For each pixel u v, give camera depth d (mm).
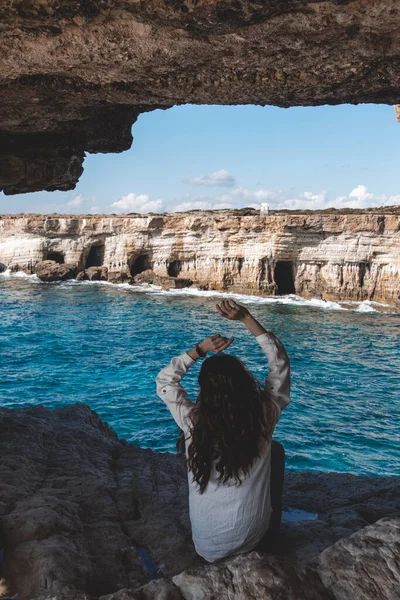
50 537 3779
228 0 3703
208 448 2850
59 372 31938
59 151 8953
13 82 5680
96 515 4414
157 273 69250
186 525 4332
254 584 2578
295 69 5180
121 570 3598
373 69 5156
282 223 59312
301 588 2580
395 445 21062
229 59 4863
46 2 3801
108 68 5109
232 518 2891
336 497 5695
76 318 51438
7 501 4504
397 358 37000
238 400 2799
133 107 8406
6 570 3418
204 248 65500
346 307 56312
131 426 22750
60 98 6355
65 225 74625
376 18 4000
